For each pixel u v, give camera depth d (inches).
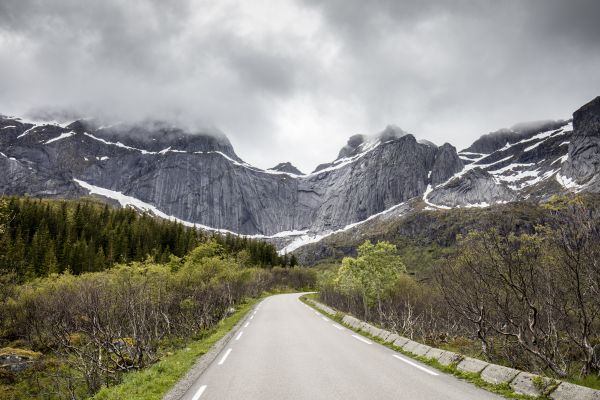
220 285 1517.0
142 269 1219.9
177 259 1779.0
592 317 382.9
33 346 1039.0
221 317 1362.0
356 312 1685.5
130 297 758.5
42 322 1119.0
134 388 362.3
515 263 418.6
